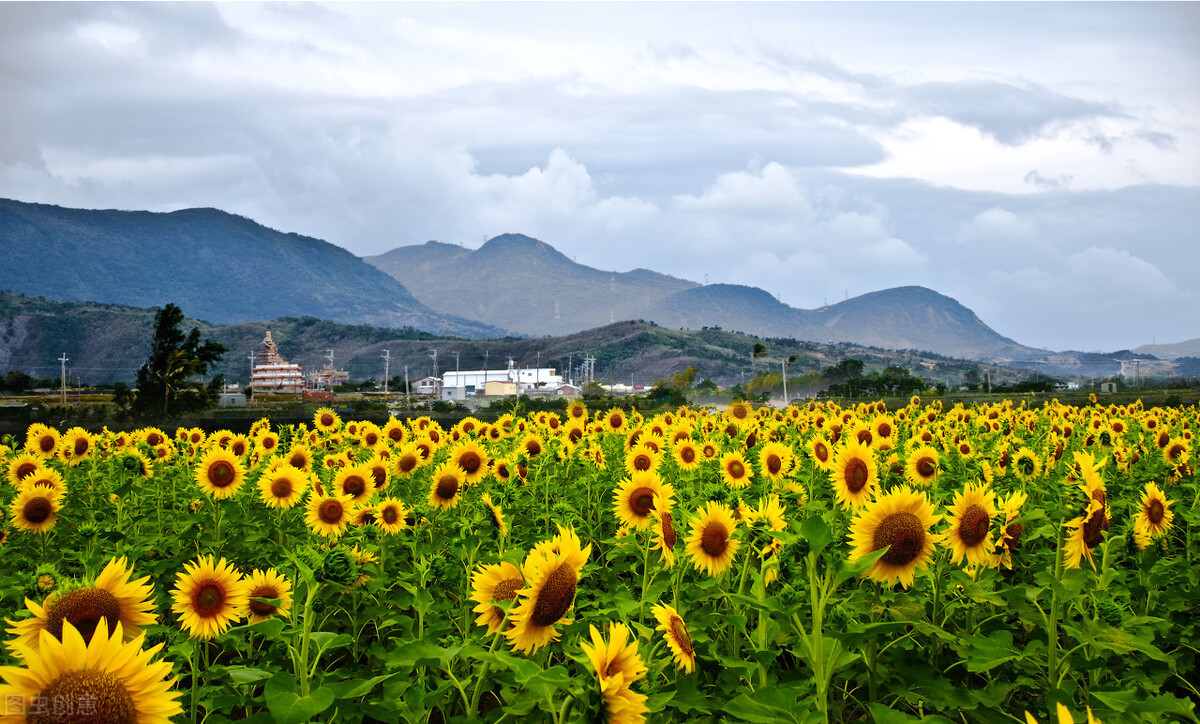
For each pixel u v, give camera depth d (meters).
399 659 4.57
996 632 5.22
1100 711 4.60
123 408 69.00
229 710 5.77
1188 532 7.74
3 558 8.53
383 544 7.98
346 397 186.88
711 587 5.98
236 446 14.34
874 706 4.02
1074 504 6.31
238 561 9.05
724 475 10.16
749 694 4.50
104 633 2.96
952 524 5.82
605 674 3.59
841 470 7.05
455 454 10.15
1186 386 131.25
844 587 6.60
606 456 14.04
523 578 4.55
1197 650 5.91
